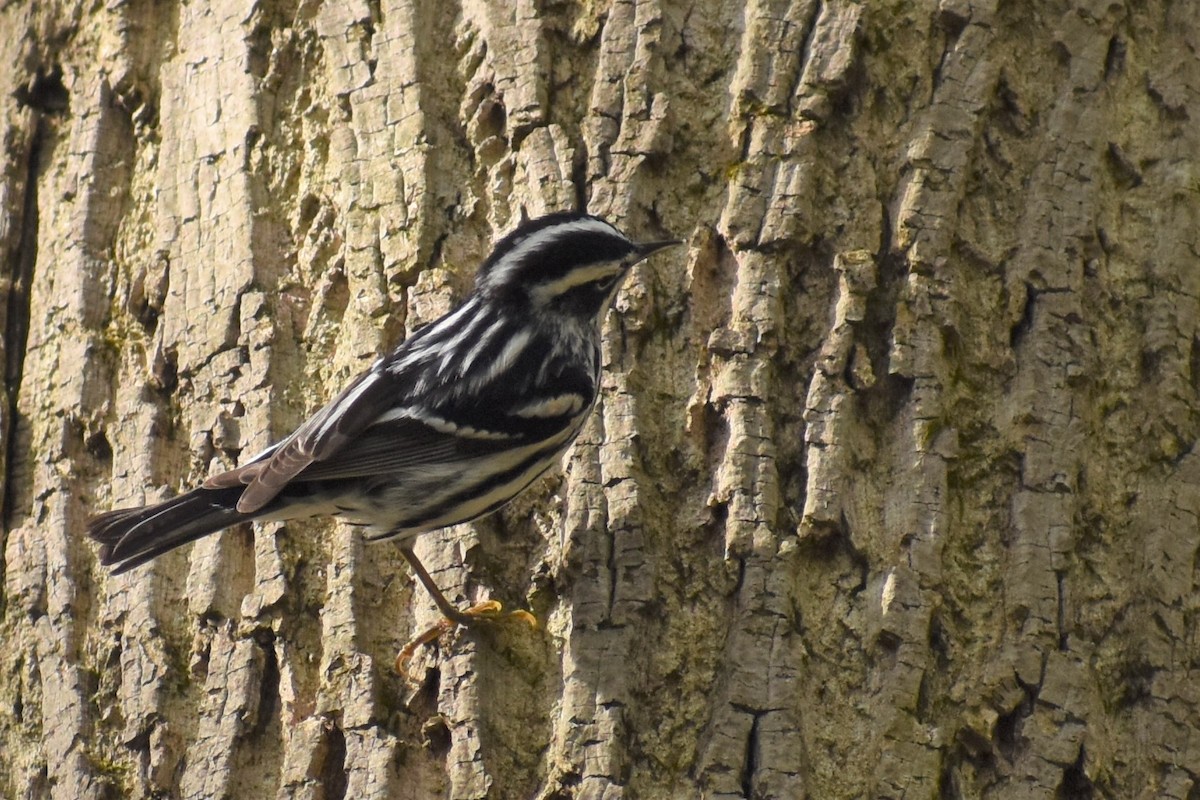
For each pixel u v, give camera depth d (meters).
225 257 11.16
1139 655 9.77
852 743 9.27
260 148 11.42
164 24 12.32
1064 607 9.66
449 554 10.25
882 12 10.76
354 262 10.88
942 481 9.80
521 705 9.60
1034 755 9.33
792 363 10.16
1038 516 9.80
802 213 10.30
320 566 10.38
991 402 10.11
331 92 11.35
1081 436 10.01
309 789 9.48
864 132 10.58
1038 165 10.58
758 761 9.10
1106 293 10.42
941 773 9.29
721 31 10.97
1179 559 9.96
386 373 10.34
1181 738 9.62
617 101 10.80
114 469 11.00
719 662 9.46
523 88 10.89
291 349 10.91
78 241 11.74
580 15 11.07
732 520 9.70
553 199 10.66
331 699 9.76
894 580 9.55
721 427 10.07
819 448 9.84
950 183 10.39
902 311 10.11
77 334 11.47
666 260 10.59
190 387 11.00
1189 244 10.63
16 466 11.34
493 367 10.21
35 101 12.63
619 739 9.19
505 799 9.27
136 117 12.12
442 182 10.98
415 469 10.15
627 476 9.95
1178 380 10.31
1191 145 10.91
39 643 10.59
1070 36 10.85
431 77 11.16
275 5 11.74
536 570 10.09
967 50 10.67
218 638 10.15
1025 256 10.33
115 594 10.54
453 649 9.69
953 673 9.49
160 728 9.94
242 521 9.95
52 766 10.12
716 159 10.70
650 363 10.38
